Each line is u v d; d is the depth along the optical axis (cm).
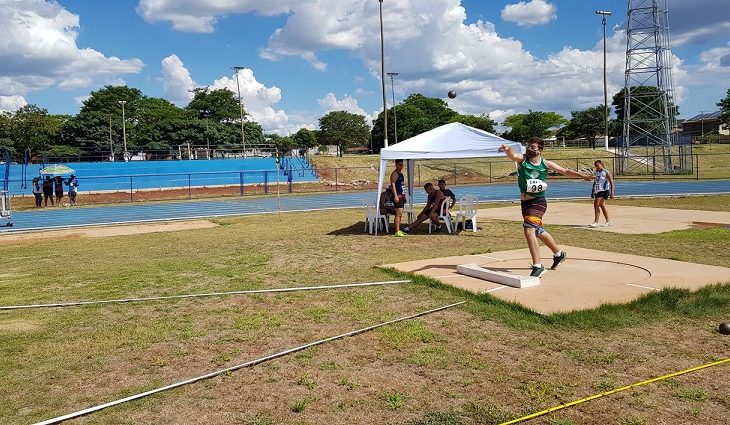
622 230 1392
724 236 1241
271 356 543
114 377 511
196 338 620
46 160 5388
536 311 636
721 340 555
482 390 452
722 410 402
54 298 847
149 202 3303
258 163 5447
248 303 770
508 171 4944
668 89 4812
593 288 727
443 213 1462
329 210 2459
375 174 4900
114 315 733
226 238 1557
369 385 470
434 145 1428
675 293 688
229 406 438
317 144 12925
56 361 558
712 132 10144
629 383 455
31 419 427
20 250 1487
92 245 1532
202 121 8362
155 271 1058
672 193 2722
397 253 1154
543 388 450
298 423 404
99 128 7969
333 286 842
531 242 780
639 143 6128
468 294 739
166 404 446
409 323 641
